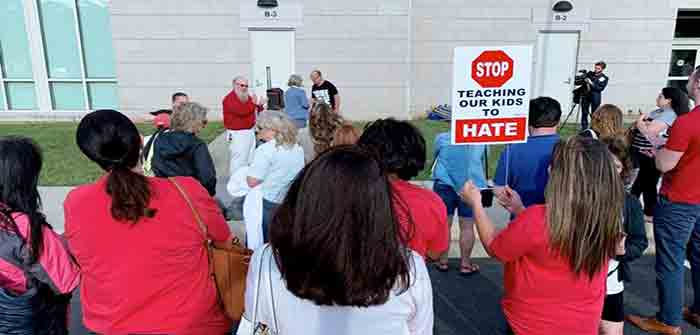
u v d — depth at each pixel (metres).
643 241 2.71
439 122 14.02
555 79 15.33
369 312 1.45
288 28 13.98
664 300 3.58
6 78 14.33
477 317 3.95
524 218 2.14
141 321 1.95
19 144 2.09
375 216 1.38
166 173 3.97
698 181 3.31
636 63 15.35
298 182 1.45
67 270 2.12
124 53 13.98
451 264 4.95
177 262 1.97
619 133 3.87
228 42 14.04
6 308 2.08
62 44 14.19
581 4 14.84
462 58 3.20
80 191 1.98
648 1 14.88
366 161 1.42
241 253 2.20
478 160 4.34
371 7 13.93
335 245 1.35
